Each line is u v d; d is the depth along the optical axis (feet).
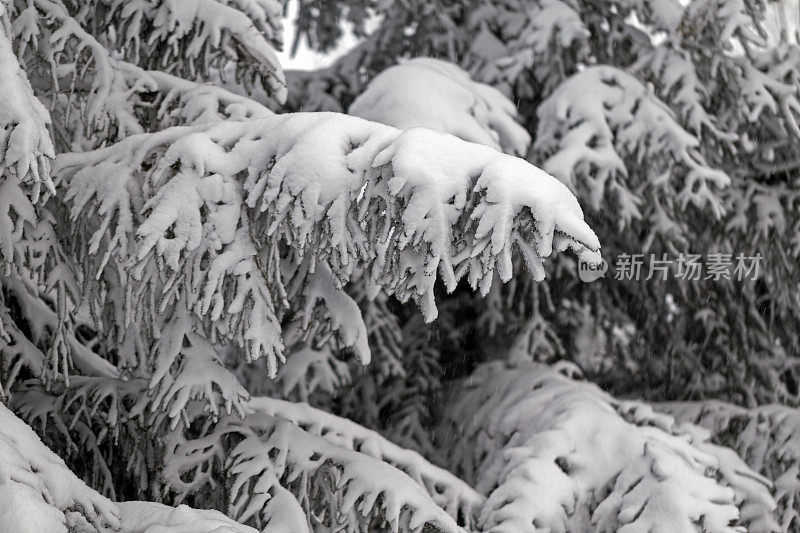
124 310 10.41
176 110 12.18
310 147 9.14
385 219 8.80
